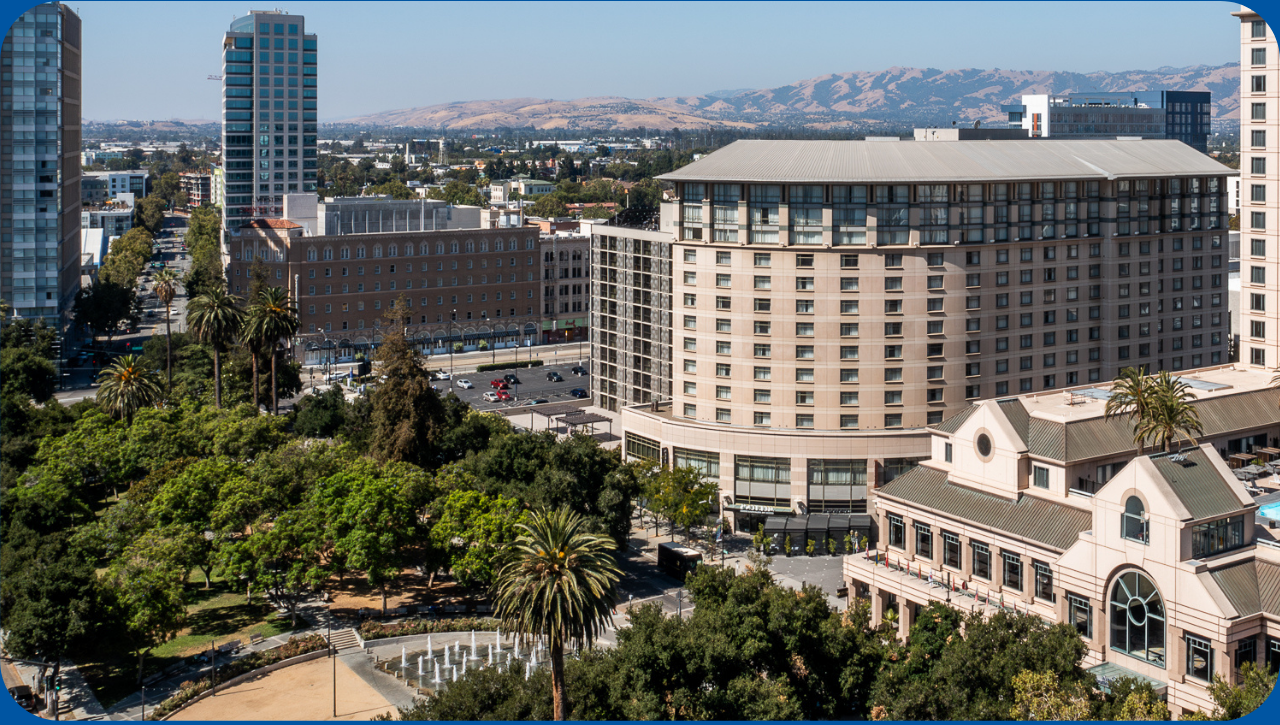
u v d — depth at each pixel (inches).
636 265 7805.1
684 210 6382.9
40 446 6604.3
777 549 5940.0
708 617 3656.5
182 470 5762.8
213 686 4301.2
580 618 3319.4
